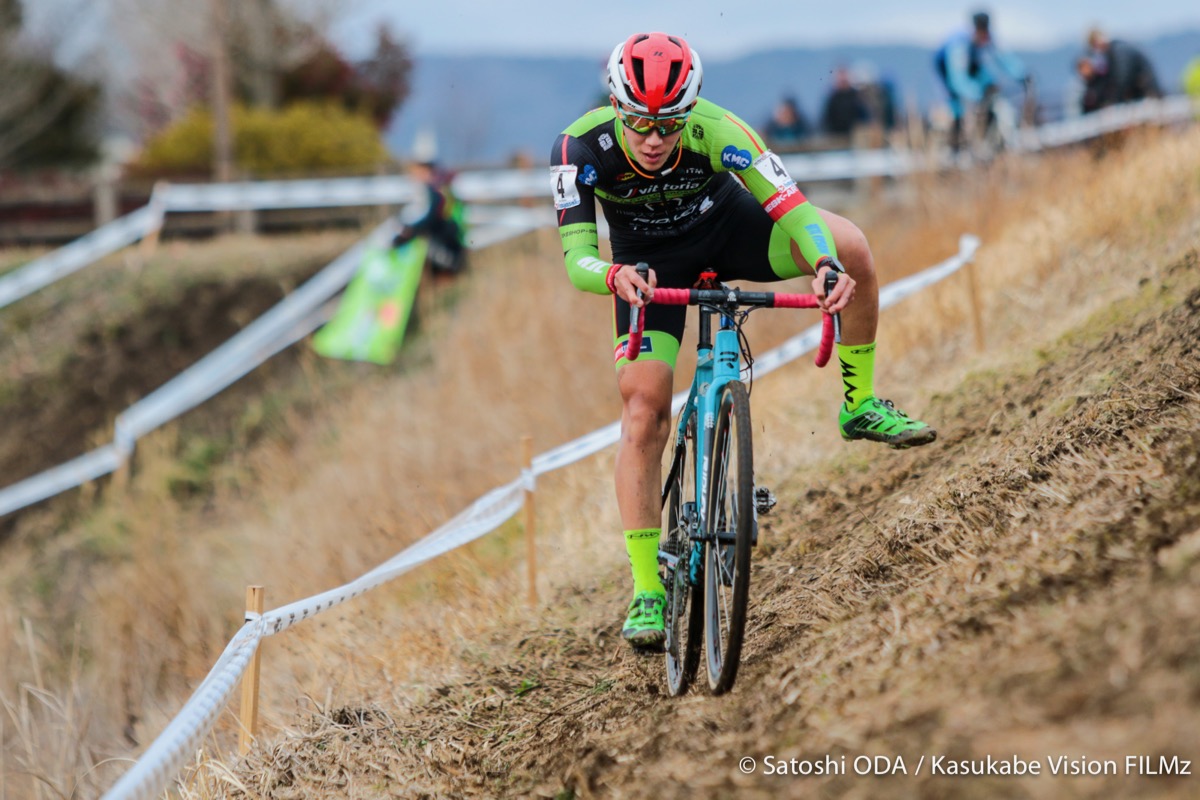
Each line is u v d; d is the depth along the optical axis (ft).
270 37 257.75
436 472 88.53
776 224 42.19
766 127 182.19
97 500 115.14
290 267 149.79
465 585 61.00
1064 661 25.75
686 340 93.45
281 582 76.38
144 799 31.30
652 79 35.63
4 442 125.18
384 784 38.73
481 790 36.47
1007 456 42.88
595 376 96.17
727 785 27.99
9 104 245.24
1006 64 123.13
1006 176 107.55
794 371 80.18
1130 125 103.35
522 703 43.47
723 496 35.73
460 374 106.63
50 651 78.23
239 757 42.55
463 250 136.36
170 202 163.43
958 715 25.77
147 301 142.20
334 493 91.20
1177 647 23.94
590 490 69.87
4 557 108.78
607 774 32.19
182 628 77.00
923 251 95.66
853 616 36.19
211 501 108.88
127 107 315.17
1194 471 32.30
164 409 121.29
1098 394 43.60
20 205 172.45
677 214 41.52
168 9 250.37
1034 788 22.50
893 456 55.16
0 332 141.08
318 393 122.52
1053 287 71.41
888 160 146.82
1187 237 64.18
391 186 169.27
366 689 50.14
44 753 51.37
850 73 179.22
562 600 55.62
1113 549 30.32
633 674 42.37
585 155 39.45
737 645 32.78
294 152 221.66
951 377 63.87
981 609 30.73
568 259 38.68
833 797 25.30
